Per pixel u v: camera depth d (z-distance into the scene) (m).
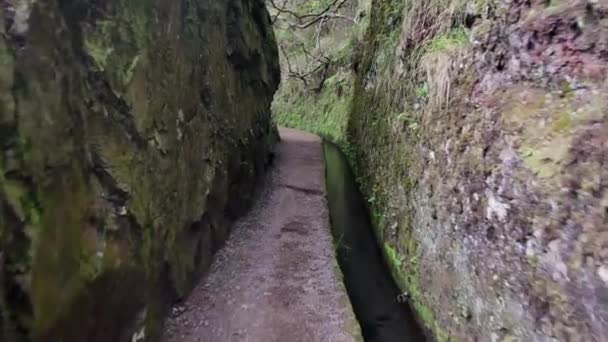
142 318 3.62
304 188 10.15
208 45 6.05
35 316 2.15
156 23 4.11
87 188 2.81
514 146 3.30
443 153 4.76
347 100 15.79
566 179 2.68
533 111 3.20
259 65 10.21
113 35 3.30
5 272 1.99
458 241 4.16
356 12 16.44
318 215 8.17
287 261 5.97
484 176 3.69
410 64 6.63
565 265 2.57
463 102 4.38
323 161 13.43
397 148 7.05
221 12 6.90
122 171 3.25
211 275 5.39
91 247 2.76
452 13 5.05
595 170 2.48
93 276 2.73
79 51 2.87
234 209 7.23
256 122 9.88
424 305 4.91
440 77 5.00
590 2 2.84
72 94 2.70
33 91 2.26
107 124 3.13
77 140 2.72
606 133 2.48
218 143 6.31
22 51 2.20
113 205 3.11
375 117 9.66
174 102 4.53
